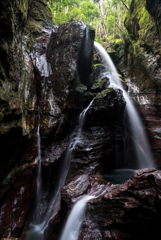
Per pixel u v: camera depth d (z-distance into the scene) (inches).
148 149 372.8
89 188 201.3
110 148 302.4
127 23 587.2
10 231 180.9
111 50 609.9
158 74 420.5
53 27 447.8
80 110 374.6
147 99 432.1
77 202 172.1
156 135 368.5
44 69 337.7
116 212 146.2
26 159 233.8
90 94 376.5
